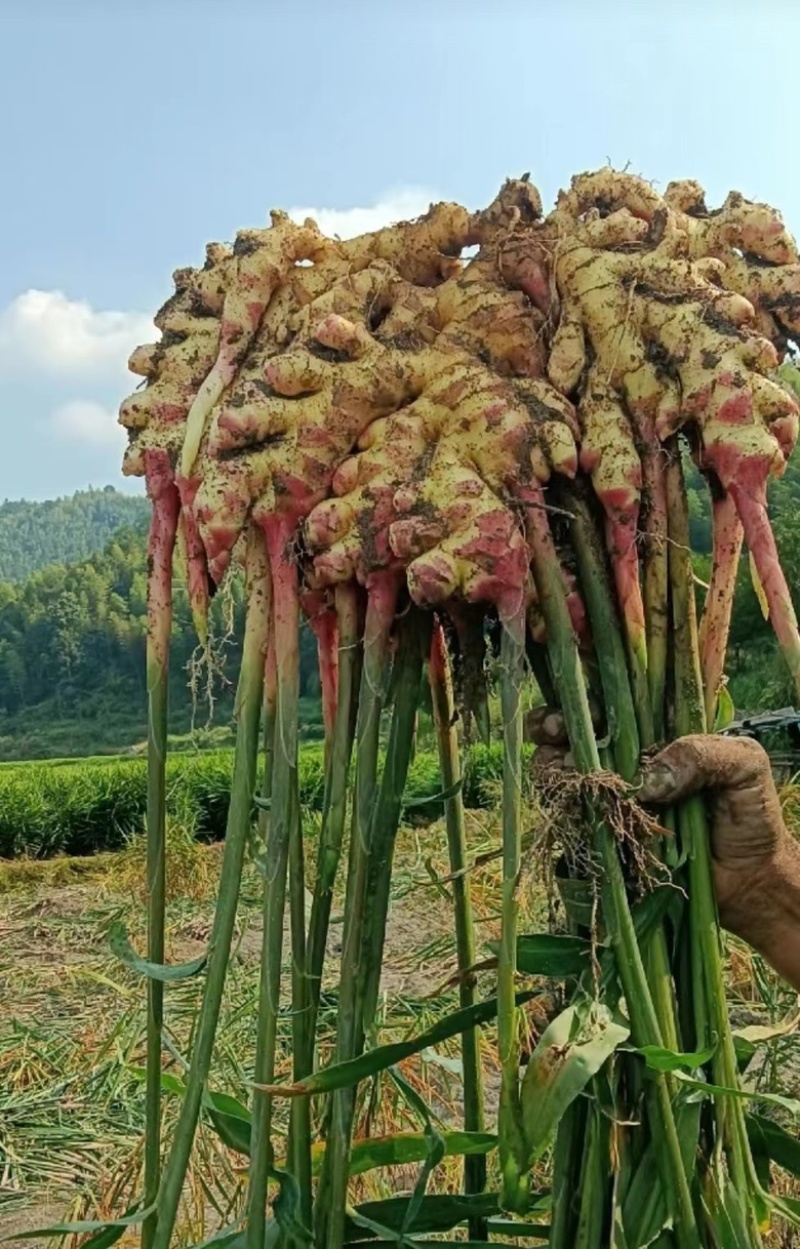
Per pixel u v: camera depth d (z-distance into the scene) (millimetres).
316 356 1009
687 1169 958
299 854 1062
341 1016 1011
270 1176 1067
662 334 1001
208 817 9312
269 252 1078
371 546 981
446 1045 2611
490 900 3299
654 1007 965
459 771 1326
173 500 1088
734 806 1010
